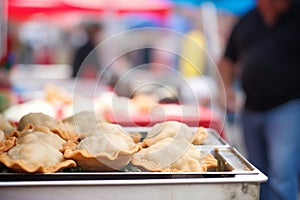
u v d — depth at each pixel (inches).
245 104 106.4
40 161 42.1
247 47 104.1
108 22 200.1
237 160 47.0
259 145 104.8
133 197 39.3
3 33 188.9
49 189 38.6
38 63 295.6
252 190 40.1
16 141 48.1
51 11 203.0
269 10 98.7
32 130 50.7
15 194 38.4
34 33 319.0
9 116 85.6
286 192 95.5
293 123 97.3
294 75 98.0
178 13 261.1
